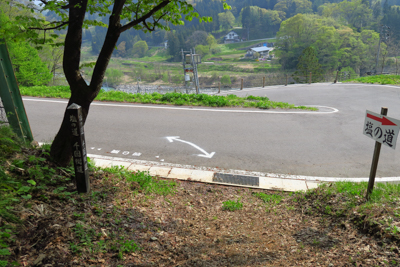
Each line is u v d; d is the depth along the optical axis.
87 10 6.29
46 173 4.95
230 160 7.97
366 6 104.75
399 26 100.94
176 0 5.28
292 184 6.75
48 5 4.77
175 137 9.60
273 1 193.12
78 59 5.04
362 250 3.36
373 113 4.45
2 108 6.09
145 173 7.01
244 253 3.81
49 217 3.68
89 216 4.07
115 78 96.69
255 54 121.69
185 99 14.85
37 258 2.95
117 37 5.15
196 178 6.96
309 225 4.52
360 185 5.45
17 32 4.89
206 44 139.12
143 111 12.62
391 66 64.19
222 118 11.76
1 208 3.35
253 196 6.21
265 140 9.40
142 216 4.66
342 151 8.52
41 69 29.70
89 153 8.24
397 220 3.64
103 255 3.35
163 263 3.48
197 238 4.32
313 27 78.25
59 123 10.69
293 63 84.06
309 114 12.59
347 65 73.69
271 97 20.05
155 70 110.94
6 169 4.53
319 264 3.26
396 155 8.20
